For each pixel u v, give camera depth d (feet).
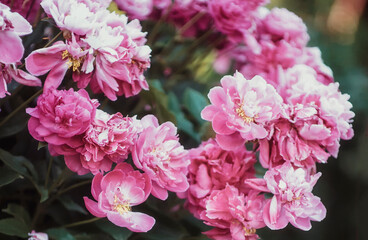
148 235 3.28
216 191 2.95
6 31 2.68
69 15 2.73
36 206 3.40
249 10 3.78
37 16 3.18
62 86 3.11
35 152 3.34
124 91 2.92
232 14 3.67
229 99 2.85
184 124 3.75
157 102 3.47
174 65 4.13
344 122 3.00
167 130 2.83
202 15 3.90
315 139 2.96
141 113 3.60
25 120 3.16
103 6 2.95
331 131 2.97
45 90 2.76
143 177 2.76
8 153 3.07
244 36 3.73
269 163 2.92
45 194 3.02
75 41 2.73
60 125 2.68
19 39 2.69
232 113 2.87
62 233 3.02
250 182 2.88
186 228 3.60
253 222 2.85
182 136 3.80
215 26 3.83
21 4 3.24
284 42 3.71
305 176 2.96
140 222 2.73
